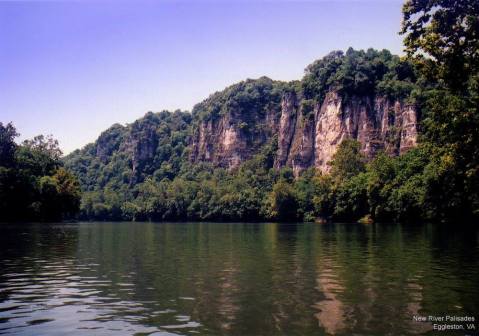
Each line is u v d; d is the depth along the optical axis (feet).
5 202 391.86
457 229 243.81
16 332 48.70
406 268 92.07
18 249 141.79
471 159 133.28
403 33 128.57
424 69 127.65
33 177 421.18
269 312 55.36
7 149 426.10
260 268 94.12
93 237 209.46
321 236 209.56
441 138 142.51
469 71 121.90
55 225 358.43
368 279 78.59
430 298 62.69
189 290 69.77
